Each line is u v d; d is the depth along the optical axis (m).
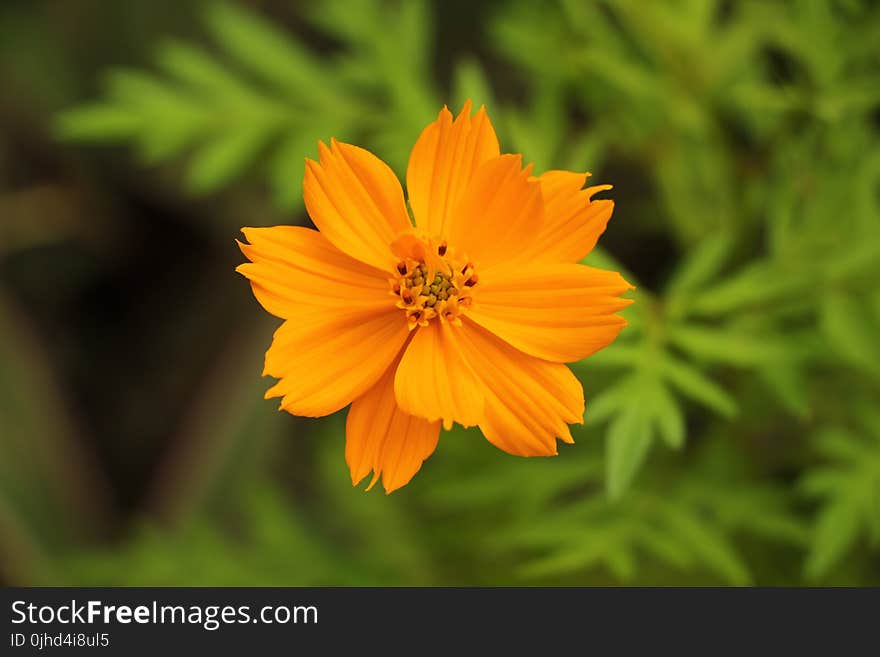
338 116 0.44
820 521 0.39
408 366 0.31
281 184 0.44
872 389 0.42
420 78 0.43
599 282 0.31
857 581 0.44
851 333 0.39
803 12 0.40
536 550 0.46
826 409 0.43
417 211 0.31
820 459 0.44
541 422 0.31
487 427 0.31
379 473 0.31
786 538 0.43
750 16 0.43
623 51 0.43
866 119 0.43
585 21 0.43
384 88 0.44
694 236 0.43
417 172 0.31
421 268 0.31
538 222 0.31
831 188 0.41
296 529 0.47
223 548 0.46
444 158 0.31
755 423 0.43
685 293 0.38
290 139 0.44
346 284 0.31
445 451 0.45
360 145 0.44
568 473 0.42
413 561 0.47
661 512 0.41
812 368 0.42
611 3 0.42
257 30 0.45
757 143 0.43
